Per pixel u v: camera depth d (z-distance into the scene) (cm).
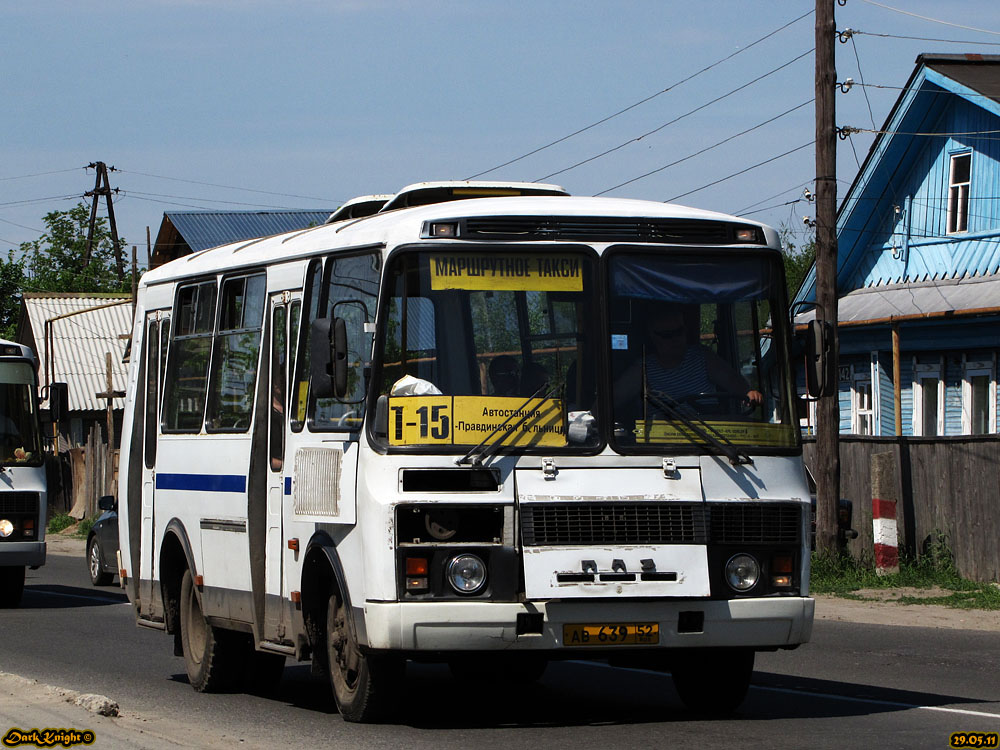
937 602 2403
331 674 1253
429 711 1316
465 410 1147
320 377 1139
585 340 1180
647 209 1223
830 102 2816
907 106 3519
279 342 1374
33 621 2330
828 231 2820
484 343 1163
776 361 1230
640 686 1513
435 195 1377
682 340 1201
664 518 1149
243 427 1431
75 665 1756
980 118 3431
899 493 2731
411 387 1151
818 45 2823
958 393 3388
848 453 2872
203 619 1535
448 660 1155
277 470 1353
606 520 1140
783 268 1248
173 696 1483
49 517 5569
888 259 3691
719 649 1159
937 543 2656
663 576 1133
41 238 10469
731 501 1169
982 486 2577
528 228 1186
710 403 1193
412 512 1127
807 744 1112
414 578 1117
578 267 1189
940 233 3541
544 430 1153
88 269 9969
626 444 1163
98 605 2641
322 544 1227
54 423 2642
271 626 1358
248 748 1086
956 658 1770
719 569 1157
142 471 1723
